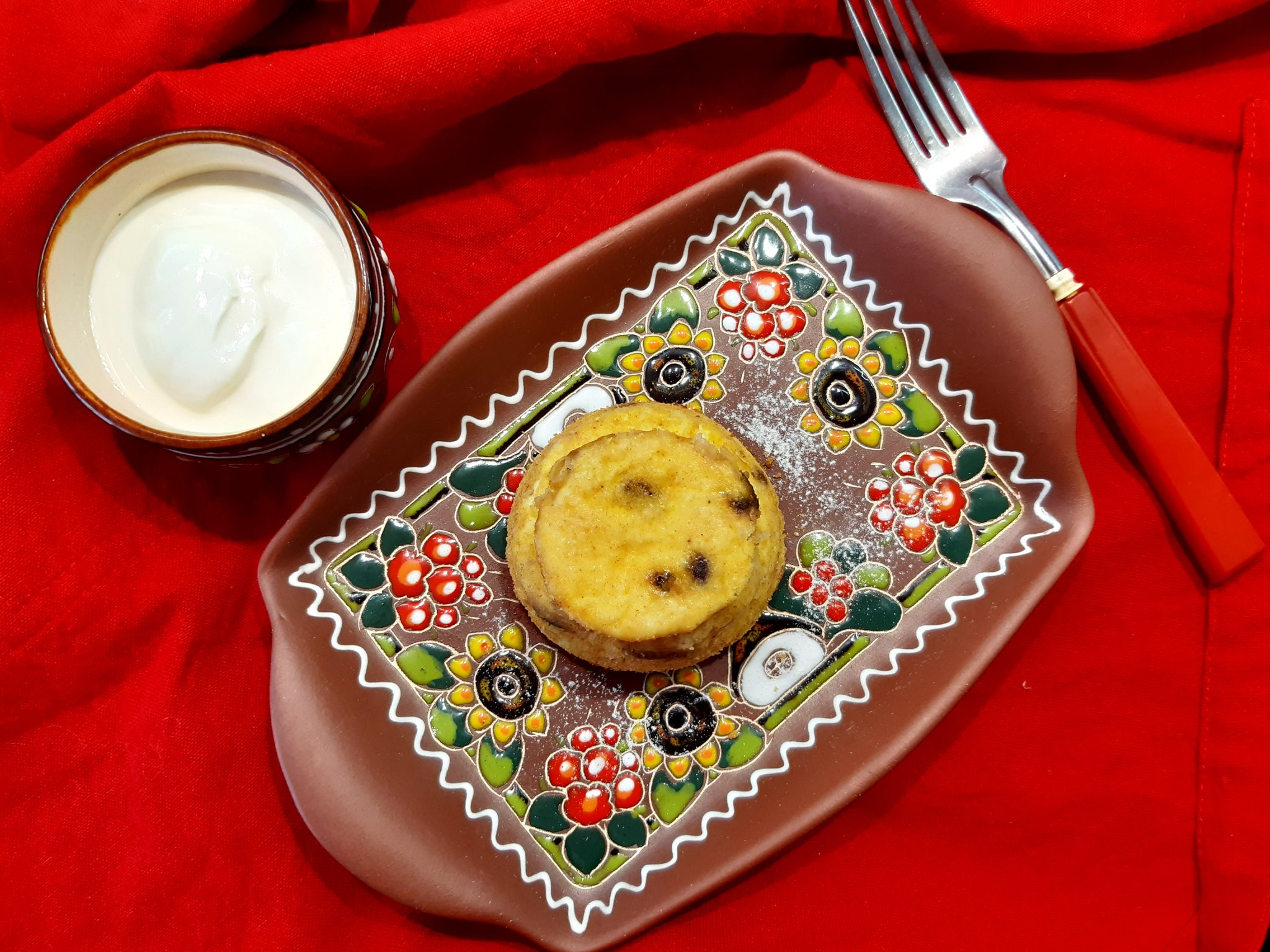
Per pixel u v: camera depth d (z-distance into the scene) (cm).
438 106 25
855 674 25
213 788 25
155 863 25
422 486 25
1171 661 26
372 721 24
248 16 25
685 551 23
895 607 25
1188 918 26
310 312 23
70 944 25
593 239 24
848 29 26
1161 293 26
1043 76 27
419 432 25
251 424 23
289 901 25
